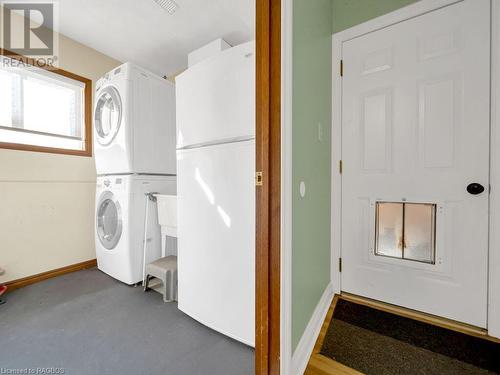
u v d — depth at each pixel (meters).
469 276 1.32
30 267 2.02
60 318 1.50
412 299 1.49
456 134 1.33
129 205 1.90
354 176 1.66
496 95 1.21
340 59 1.69
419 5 1.42
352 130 1.66
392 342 1.22
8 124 1.96
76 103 2.39
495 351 1.14
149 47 2.51
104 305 1.66
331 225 1.74
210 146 1.31
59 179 2.21
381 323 1.38
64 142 2.30
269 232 0.86
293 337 0.98
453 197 1.35
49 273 2.13
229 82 1.24
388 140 1.54
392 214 1.54
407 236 1.49
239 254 1.21
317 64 1.34
